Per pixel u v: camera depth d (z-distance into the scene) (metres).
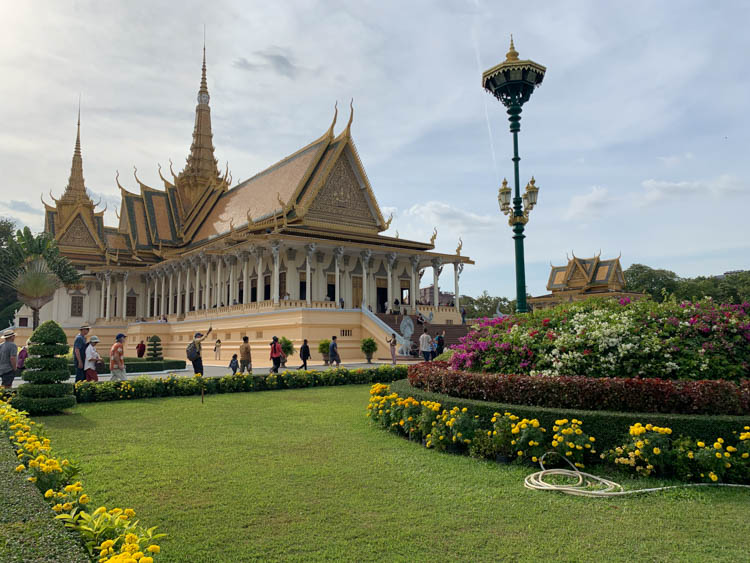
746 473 6.45
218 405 13.44
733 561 4.54
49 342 12.62
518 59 18.31
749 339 8.89
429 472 7.19
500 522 5.43
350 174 43.97
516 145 18.06
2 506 3.82
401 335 32.03
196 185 60.75
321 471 7.20
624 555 4.66
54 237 57.09
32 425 7.90
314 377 18.02
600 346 9.07
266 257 40.41
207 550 4.73
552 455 7.35
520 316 11.49
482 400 9.09
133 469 7.25
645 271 81.19
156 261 55.84
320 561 4.53
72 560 2.98
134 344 45.66
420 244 43.31
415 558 4.59
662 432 6.71
